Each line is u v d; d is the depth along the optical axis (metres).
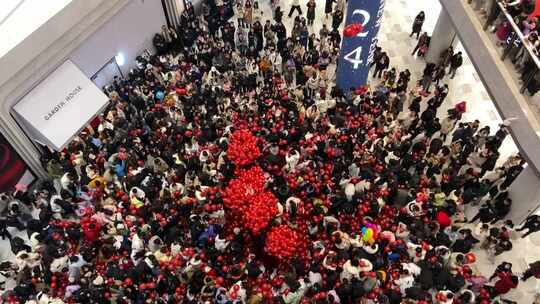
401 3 17.88
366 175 11.09
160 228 10.52
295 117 12.58
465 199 11.29
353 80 14.12
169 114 12.98
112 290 9.75
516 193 11.14
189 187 11.23
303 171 11.48
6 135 11.39
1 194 11.82
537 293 10.64
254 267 9.95
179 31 16.05
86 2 11.85
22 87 11.30
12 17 11.05
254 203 10.39
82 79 12.51
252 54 14.97
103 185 11.54
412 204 10.60
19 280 10.48
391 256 10.15
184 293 9.87
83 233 10.88
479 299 9.91
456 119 12.73
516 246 11.60
